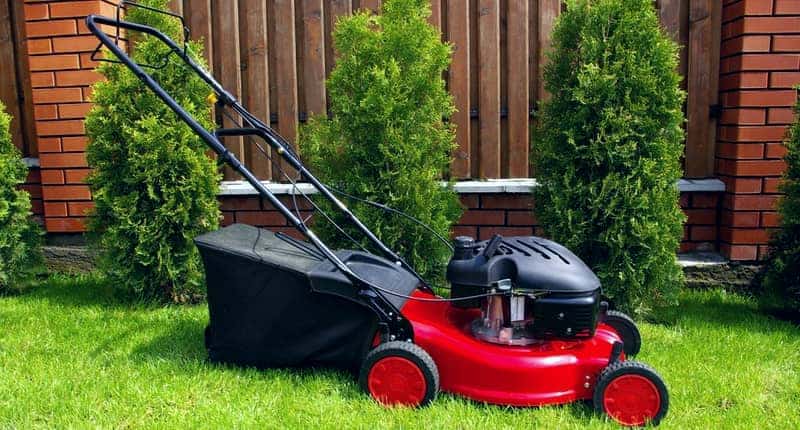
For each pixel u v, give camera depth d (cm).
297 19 583
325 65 583
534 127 495
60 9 560
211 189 507
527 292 331
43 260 566
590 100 448
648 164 445
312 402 345
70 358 404
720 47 545
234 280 369
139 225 494
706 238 563
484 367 334
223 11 588
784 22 502
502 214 574
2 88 614
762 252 531
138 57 489
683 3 545
